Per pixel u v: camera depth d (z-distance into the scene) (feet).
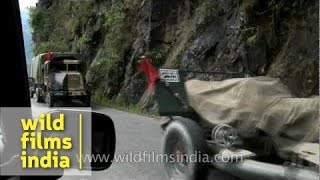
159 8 79.00
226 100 23.11
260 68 51.37
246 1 55.06
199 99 23.76
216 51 59.93
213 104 23.30
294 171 17.30
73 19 125.90
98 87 91.66
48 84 77.36
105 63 88.28
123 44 87.25
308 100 20.97
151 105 66.33
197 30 65.00
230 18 58.90
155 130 45.03
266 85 23.07
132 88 78.48
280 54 49.60
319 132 19.19
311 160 17.34
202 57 61.62
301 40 47.11
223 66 56.85
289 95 23.17
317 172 16.70
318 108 20.34
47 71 79.36
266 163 19.29
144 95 72.18
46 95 79.30
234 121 22.09
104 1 104.53
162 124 25.13
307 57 45.65
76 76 77.41
